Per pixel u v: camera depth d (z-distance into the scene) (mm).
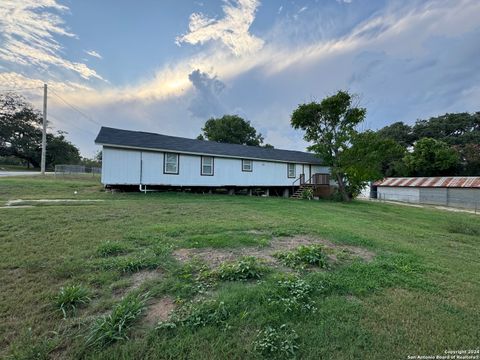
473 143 33375
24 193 11109
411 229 8219
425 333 2332
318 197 20656
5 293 2746
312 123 20125
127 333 2143
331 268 3830
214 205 10562
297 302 2695
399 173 36938
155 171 14445
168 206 9492
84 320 2314
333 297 2928
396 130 42375
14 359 1845
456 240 7074
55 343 2010
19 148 36344
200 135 40562
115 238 4871
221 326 2291
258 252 4434
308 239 5531
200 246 4559
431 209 19328
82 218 6535
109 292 2855
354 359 1969
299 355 1981
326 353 2018
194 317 2363
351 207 14742
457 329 2416
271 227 6547
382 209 15266
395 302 2887
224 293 2840
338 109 18656
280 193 21594
